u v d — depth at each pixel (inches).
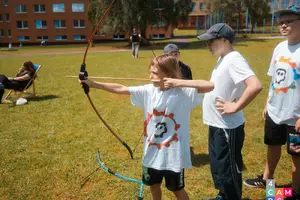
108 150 178.4
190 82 87.8
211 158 107.0
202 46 1001.5
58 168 155.2
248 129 210.4
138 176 146.6
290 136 110.8
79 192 133.0
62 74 486.3
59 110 267.7
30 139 197.2
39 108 274.7
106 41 1594.5
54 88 368.8
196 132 205.8
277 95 113.1
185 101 94.0
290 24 105.6
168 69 91.1
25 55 932.6
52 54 943.7
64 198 128.5
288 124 111.7
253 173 145.7
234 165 102.9
